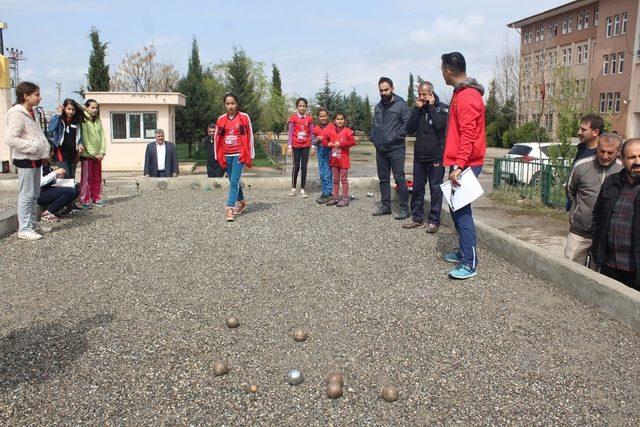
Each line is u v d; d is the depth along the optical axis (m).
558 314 4.77
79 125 9.03
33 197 7.34
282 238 7.39
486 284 5.54
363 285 5.48
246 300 5.06
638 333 4.38
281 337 4.27
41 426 3.10
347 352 4.02
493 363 3.87
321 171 10.34
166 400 3.37
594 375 3.72
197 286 5.45
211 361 3.87
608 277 4.95
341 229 7.95
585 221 5.46
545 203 13.74
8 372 3.66
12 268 6.01
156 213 9.16
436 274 5.86
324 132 10.02
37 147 7.14
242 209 9.18
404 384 3.58
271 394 3.45
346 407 3.31
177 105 27.20
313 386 3.54
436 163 7.54
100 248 6.85
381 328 4.45
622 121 40.19
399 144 8.66
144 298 5.10
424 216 8.84
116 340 4.18
